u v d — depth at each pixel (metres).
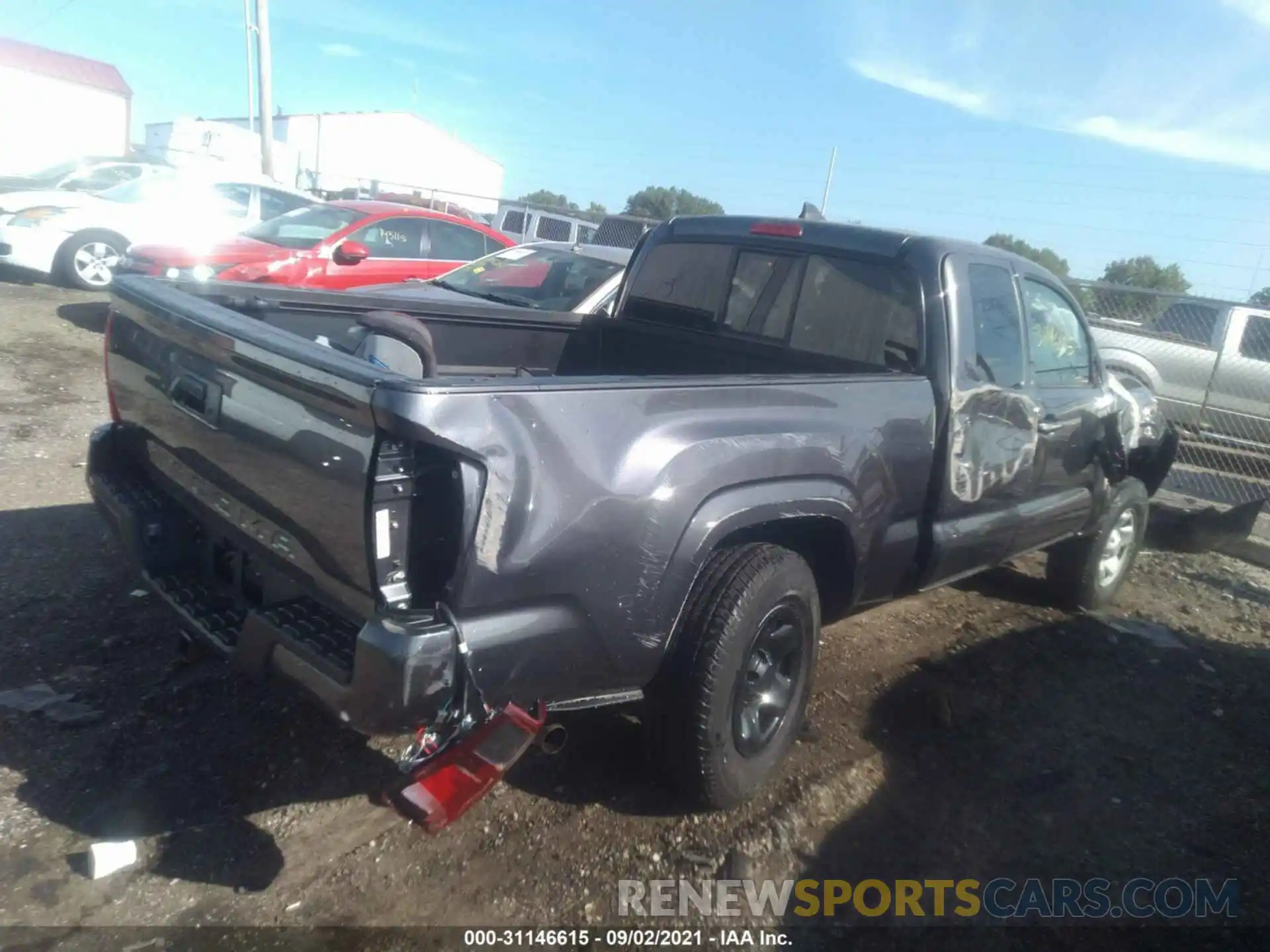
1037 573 6.46
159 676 3.99
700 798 3.33
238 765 3.49
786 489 3.31
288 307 4.12
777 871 3.22
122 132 41.66
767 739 3.49
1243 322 10.48
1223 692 4.95
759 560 3.28
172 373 3.25
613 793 3.52
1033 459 4.63
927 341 4.06
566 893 3.04
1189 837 3.65
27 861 2.96
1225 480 9.41
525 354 4.99
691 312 4.97
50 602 4.51
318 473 2.61
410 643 2.44
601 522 2.77
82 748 3.50
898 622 5.41
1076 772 4.02
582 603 2.79
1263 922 3.20
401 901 2.95
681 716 3.18
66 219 12.20
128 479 3.64
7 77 38.09
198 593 3.28
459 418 2.47
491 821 3.33
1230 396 10.47
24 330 10.05
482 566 2.54
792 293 4.57
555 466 2.67
